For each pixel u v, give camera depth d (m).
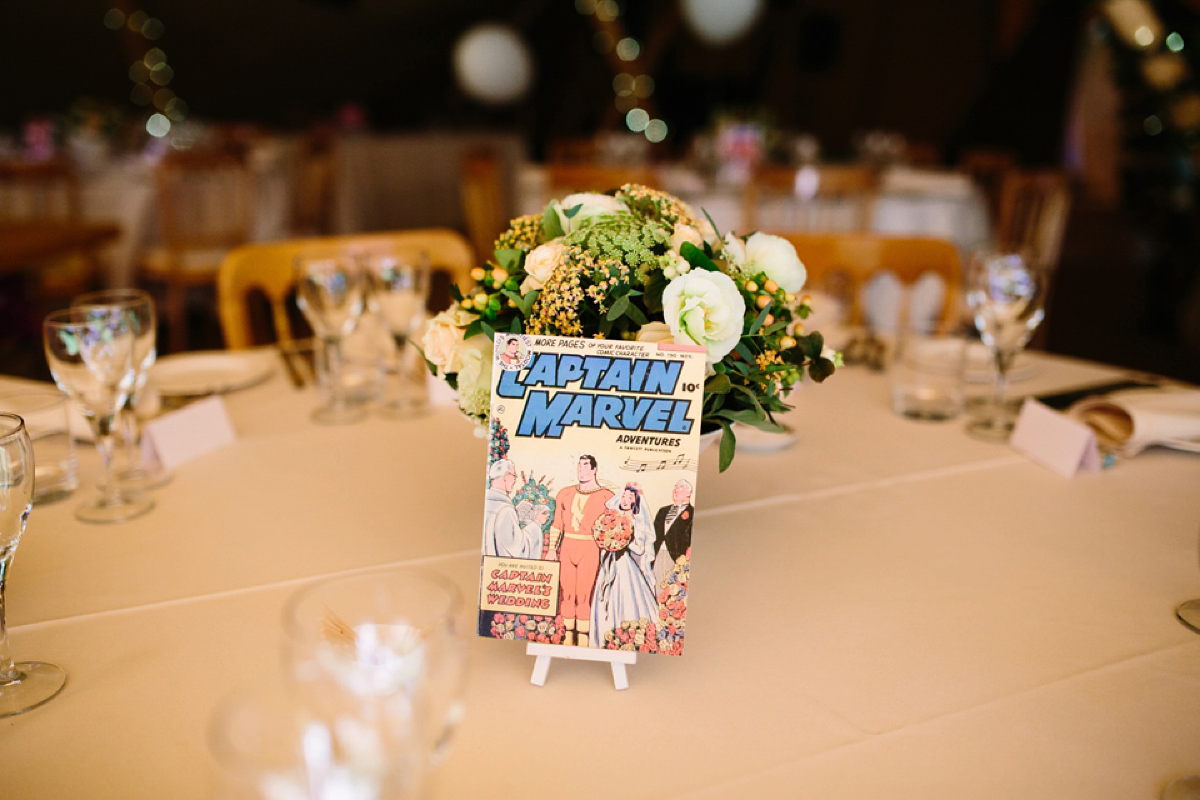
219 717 0.36
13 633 0.71
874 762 0.57
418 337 1.42
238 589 0.77
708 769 0.56
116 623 0.72
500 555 0.65
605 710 0.62
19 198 3.62
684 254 0.69
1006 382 1.22
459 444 1.10
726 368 0.68
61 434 1.09
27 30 6.12
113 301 1.13
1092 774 0.56
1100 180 6.14
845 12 7.23
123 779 0.56
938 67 7.00
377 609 0.50
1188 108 3.56
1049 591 0.78
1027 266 1.12
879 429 1.15
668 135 7.88
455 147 5.69
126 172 3.68
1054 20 6.33
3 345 3.26
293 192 4.83
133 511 0.91
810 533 0.88
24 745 0.58
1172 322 4.19
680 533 0.65
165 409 1.18
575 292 0.66
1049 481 1.00
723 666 0.67
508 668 0.67
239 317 1.60
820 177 3.24
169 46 6.68
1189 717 0.61
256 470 1.02
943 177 3.61
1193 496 0.96
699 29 6.02
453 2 7.19
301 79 7.41
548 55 7.96
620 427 0.65
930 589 0.78
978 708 0.62
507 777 0.55
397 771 0.37
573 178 3.23
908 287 1.75
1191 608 0.74
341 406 1.23
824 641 0.70
